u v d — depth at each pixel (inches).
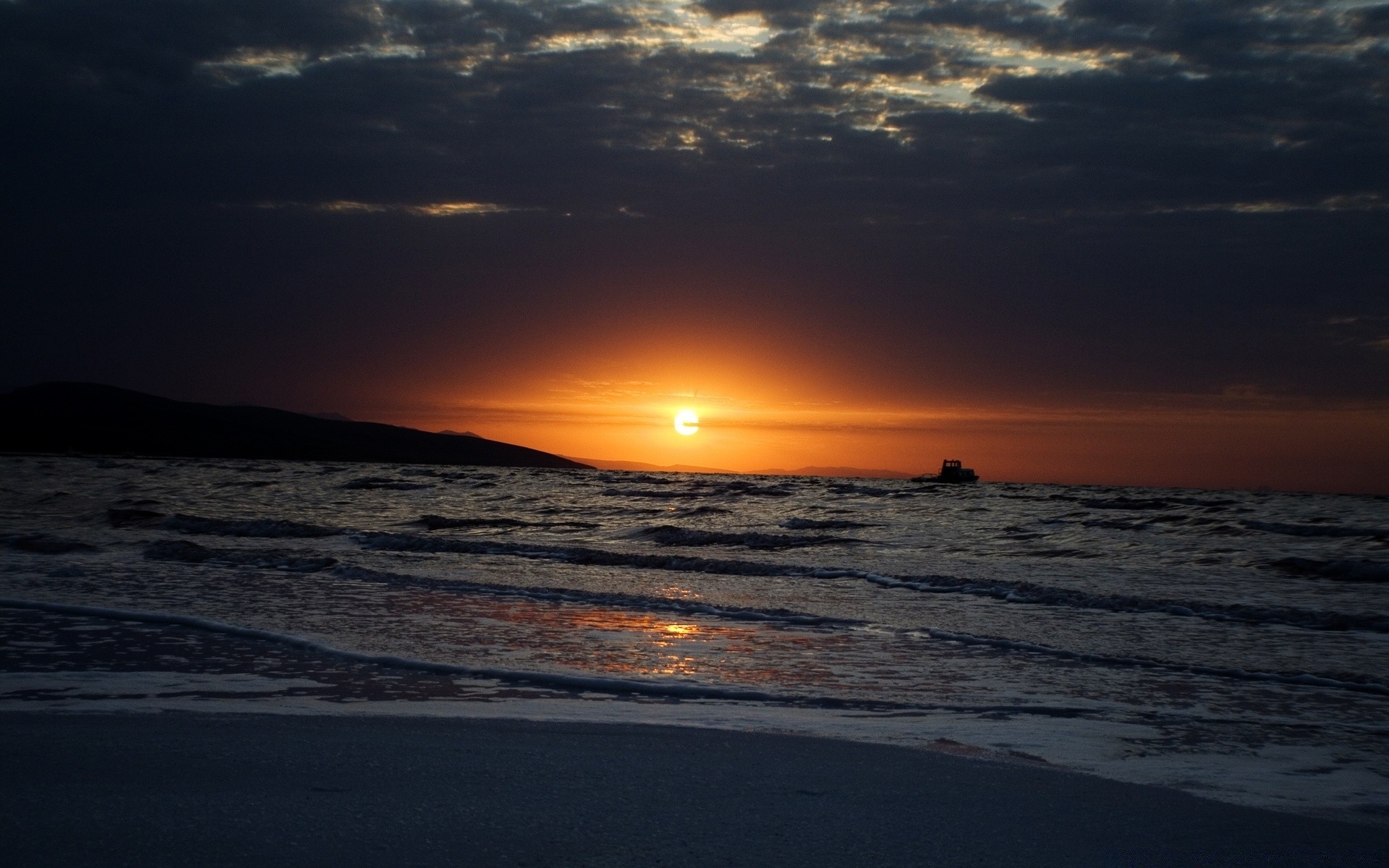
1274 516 1502.2
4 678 302.5
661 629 430.6
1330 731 267.4
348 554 762.2
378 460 7608.3
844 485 3078.2
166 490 1724.9
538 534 1077.8
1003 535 1115.9
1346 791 207.0
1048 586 610.2
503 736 234.7
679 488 2527.1
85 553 689.0
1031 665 362.0
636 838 161.5
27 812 167.3
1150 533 1152.2
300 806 173.3
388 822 165.6
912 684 326.0
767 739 240.2
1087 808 187.6
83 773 191.6
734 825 169.6
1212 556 869.8
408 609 472.4
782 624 451.2
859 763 217.9
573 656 364.5
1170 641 418.6
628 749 225.0
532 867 146.0
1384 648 405.4
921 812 180.9
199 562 647.1
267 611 452.8
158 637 379.9
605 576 632.4
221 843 152.6
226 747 215.3
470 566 686.5
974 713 283.7
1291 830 176.7
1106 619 476.4
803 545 950.4
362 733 233.9
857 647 393.4
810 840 163.2
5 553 689.0
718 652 379.9
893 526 1266.0
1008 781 205.6
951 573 691.4
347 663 338.6
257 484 2098.9
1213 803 194.7
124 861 144.1
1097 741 252.8
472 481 2728.8
